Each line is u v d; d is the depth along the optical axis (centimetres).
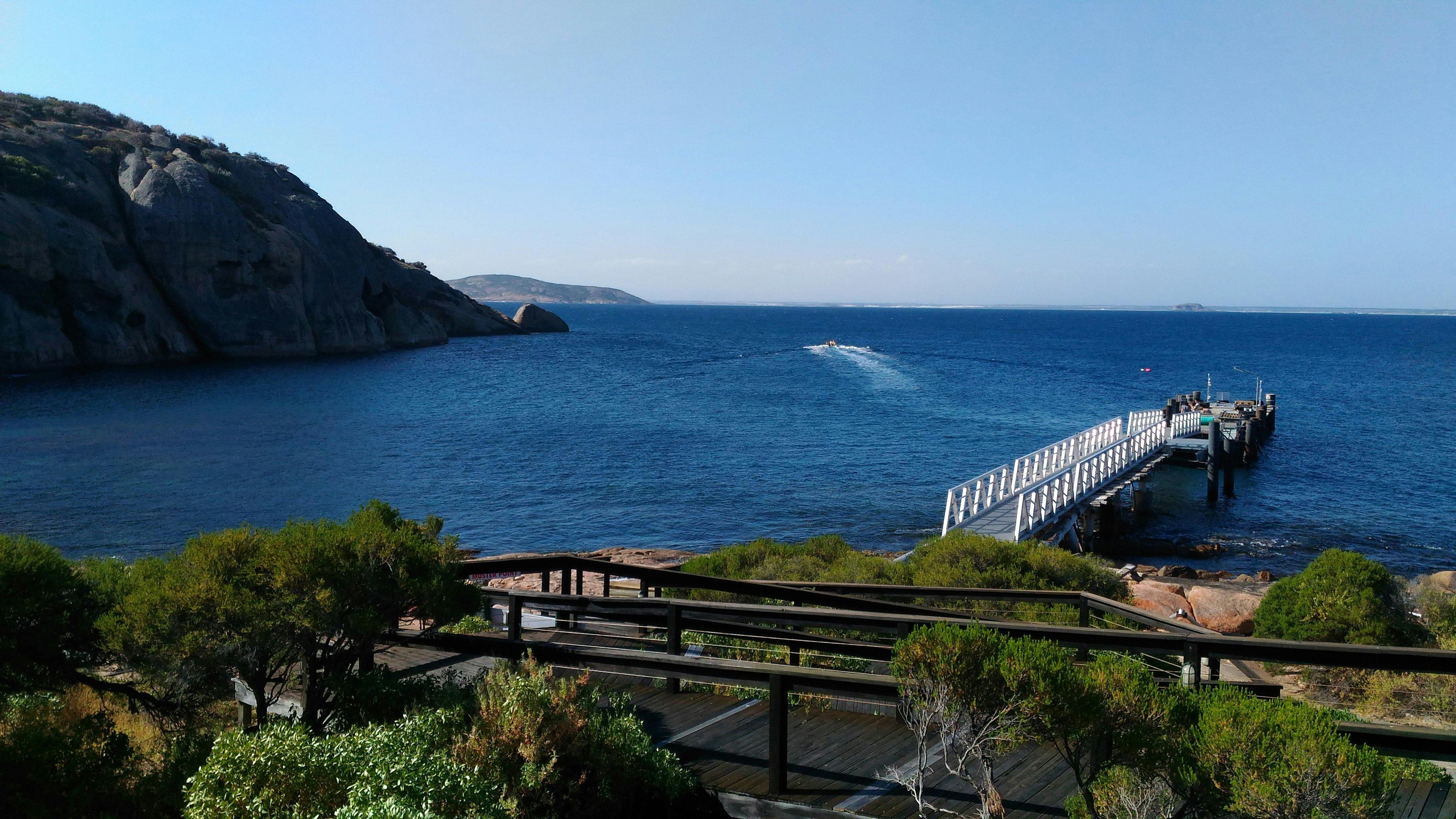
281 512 2952
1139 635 566
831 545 1617
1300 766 339
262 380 6888
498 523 3023
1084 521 2825
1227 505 3684
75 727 552
